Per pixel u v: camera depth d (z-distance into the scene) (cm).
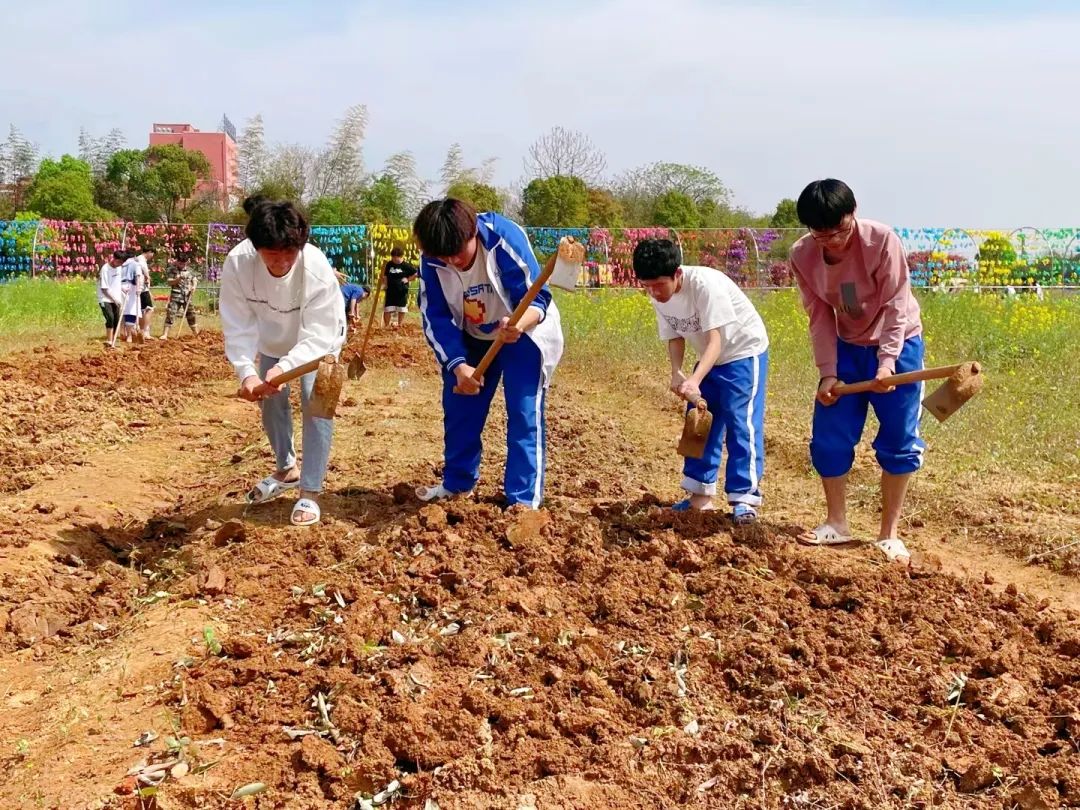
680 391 518
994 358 1116
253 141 5209
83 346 1622
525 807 310
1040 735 345
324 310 531
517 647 402
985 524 603
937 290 1588
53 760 343
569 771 328
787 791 323
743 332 544
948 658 398
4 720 379
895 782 321
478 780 321
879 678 381
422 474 669
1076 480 685
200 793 320
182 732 357
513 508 528
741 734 345
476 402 560
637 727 355
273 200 504
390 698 366
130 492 669
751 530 521
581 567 473
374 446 779
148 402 1023
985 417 823
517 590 446
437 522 516
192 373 1269
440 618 431
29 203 4425
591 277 2542
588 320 1511
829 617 431
